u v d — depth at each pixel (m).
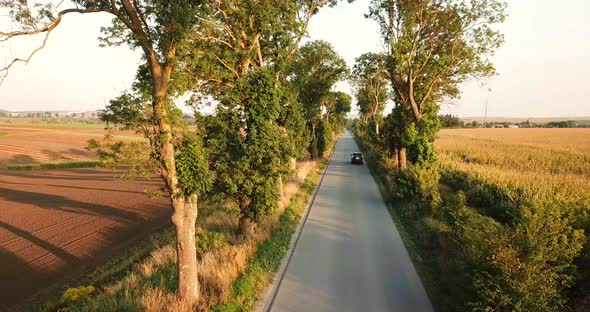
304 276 9.49
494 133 89.94
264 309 7.88
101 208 21.16
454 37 22.58
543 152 36.91
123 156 6.75
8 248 14.45
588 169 24.70
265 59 18.23
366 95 42.50
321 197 19.62
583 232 7.57
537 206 9.27
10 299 10.38
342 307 7.88
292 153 13.09
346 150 54.53
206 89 14.41
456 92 25.19
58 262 13.03
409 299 8.22
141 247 14.10
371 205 17.70
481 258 6.85
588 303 6.49
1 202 23.11
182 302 7.51
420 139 23.25
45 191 27.16
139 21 6.79
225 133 11.70
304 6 18.47
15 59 5.56
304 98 29.48
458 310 6.95
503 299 6.13
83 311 8.05
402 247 11.63
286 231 13.16
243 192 11.96
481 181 19.00
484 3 20.61
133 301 8.00
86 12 6.45
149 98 6.87
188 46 8.52
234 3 14.00
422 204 15.19
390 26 23.70
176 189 7.47
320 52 27.98
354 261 10.48
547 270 6.33
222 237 12.24
